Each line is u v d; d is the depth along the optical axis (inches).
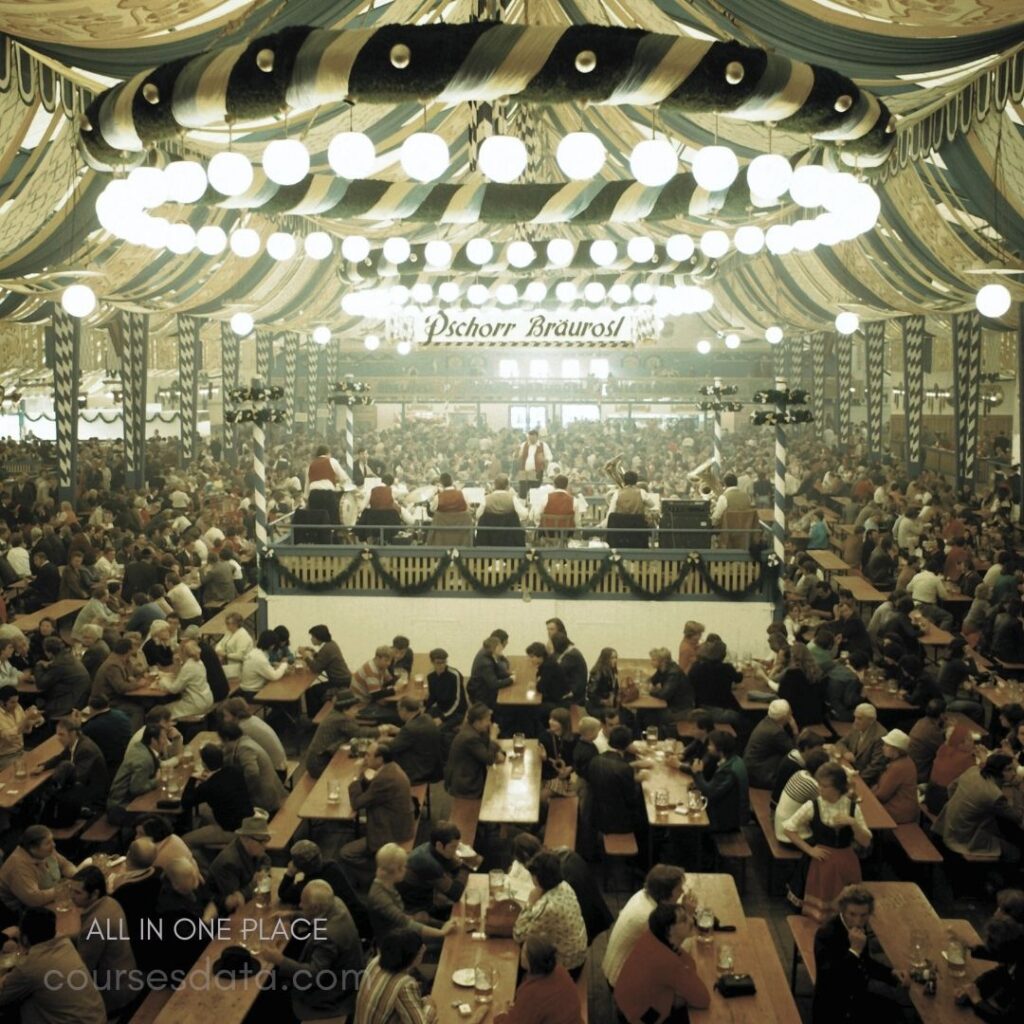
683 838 382.0
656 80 214.7
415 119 554.6
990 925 241.1
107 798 388.2
